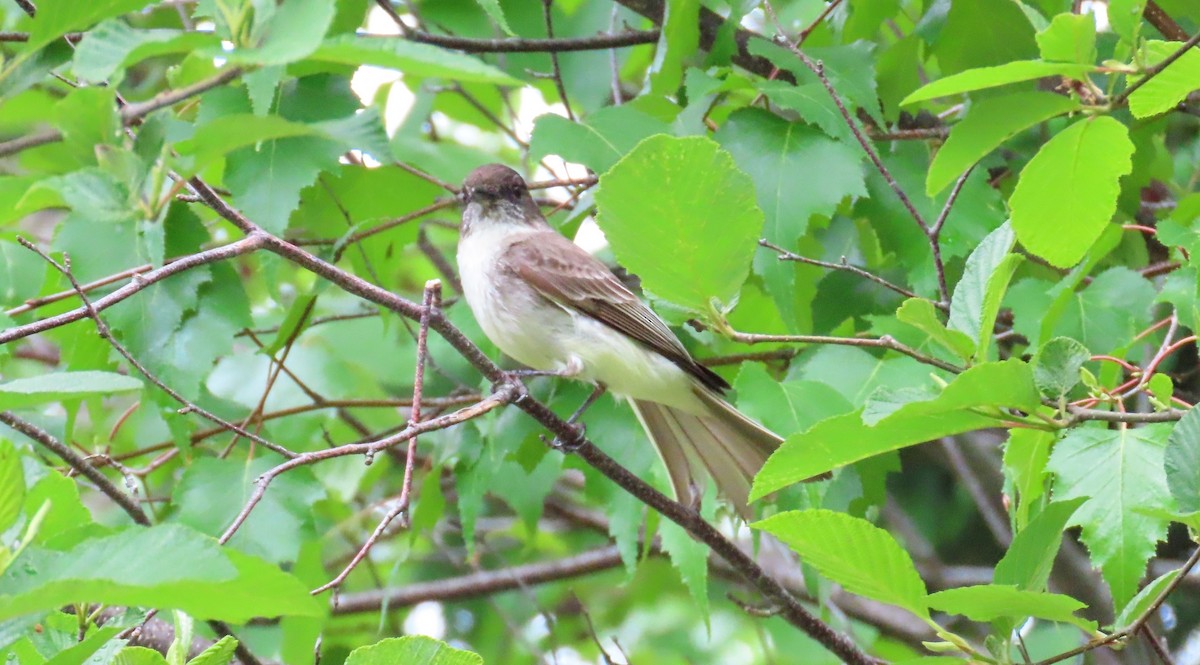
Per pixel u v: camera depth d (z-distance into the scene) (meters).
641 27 13.83
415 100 13.56
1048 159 6.97
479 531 15.67
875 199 10.27
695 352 11.90
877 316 9.82
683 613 15.91
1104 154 6.93
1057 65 6.68
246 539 9.95
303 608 4.43
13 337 6.80
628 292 10.83
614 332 10.66
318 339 14.79
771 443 9.96
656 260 7.02
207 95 9.75
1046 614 6.14
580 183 11.38
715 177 6.77
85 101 5.65
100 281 8.48
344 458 14.12
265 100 6.08
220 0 5.54
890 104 11.20
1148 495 7.17
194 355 9.64
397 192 11.94
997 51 10.60
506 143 16.22
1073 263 7.44
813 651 14.68
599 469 8.73
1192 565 6.33
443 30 13.29
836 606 14.20
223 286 9.84
